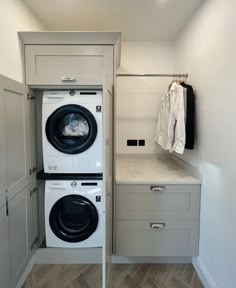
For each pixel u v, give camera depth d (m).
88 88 2.33
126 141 3.46
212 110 2.00
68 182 2.38
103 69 2.24
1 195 1.62
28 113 2.20
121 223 2.32
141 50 3.37
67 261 2.43
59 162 2.37
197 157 2.38
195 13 2.42
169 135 2.46
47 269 2.33
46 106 2.32
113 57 2.24
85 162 2.36
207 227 2.12
